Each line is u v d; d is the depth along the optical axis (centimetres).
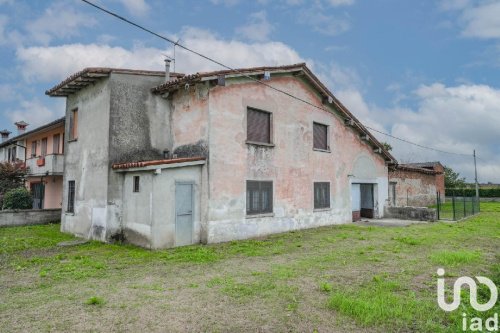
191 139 1259
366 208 2095
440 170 3738
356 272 782
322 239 1262
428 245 1123
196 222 1190
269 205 1411
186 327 491
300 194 1547
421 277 741
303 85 1606
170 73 1384
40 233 1404
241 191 1291
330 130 1752
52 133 2025
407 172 2645
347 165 1850
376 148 2056
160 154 1323
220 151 1227
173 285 691
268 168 1405
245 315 533
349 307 548
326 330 480
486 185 5366
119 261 909
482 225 1677
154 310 554
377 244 1147
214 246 1125
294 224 1503
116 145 1212
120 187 1205
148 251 1032
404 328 486
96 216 1230
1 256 982
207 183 1189
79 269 828
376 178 2064
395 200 2453
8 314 542
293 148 1526
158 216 1080
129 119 1253
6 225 1600
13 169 2048
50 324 502
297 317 525
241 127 1307
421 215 1916
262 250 1052
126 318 523
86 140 1340
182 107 1312
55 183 2045
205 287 675
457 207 2880
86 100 1373
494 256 955
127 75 1265
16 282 723
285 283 697
